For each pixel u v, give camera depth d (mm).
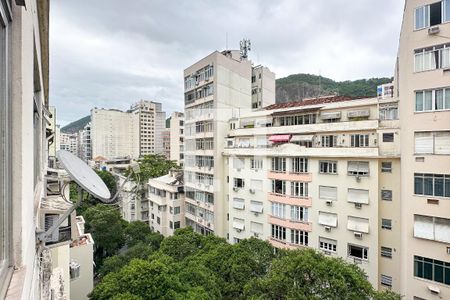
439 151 12625
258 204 22016
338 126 18344
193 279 13320
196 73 26594
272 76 33031
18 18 1867
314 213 18984
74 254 17188
